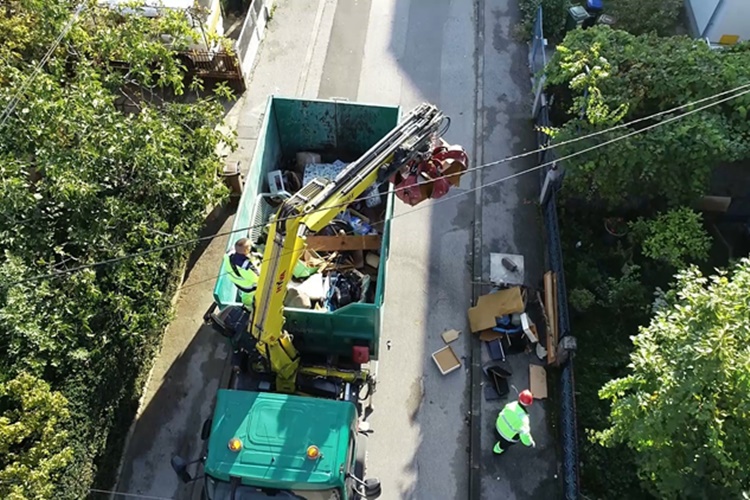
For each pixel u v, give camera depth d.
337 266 9.05
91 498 8.34
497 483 8.85
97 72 9.52
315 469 6.62
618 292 9.83
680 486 6.45
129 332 8.06
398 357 9.86
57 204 8.19
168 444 9.10
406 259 10.85
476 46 13.74
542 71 11.13
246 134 12.31
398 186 7.98
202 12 11.54
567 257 10.61
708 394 6.23
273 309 7.10
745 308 6.39
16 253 7.76
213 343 9.91
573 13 13.06
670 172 9.62
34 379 6.89
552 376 9.66
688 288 7.00
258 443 6.77
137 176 8.70
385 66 13.41
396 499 8.71
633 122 9.59
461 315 10.28
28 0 9.27
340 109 9.76
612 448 8.83
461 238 11.09
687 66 10.01
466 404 9.49
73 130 8.22
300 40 13.78
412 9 14.37
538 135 12.10
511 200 11.50
